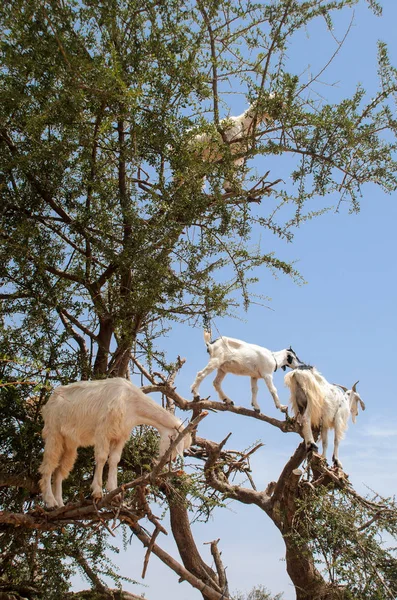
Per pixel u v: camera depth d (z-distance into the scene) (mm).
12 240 9883
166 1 10391
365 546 10102
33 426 9297
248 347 11672
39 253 10172
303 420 11297
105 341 10469
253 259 10008
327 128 10008
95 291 10367
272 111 10289
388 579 10102
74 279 10297
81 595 9867
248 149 10523
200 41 10570
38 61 9680
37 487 9414
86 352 10555
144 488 7371
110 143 10023
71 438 8344
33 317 9711
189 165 9922
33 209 10523
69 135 9773
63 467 8500
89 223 10039
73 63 9367
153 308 9930
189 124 10062
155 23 10242
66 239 10500
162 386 11641
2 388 9234
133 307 9922
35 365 8109
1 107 9883
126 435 8289
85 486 9898
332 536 10164
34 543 8602
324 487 10508
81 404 8328
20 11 9672
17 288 10195
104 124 9047
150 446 10680
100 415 8203
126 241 9891
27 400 10047
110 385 8398
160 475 7383
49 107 9422
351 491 10711
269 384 11539
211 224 10047
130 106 9477
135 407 8375
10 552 9125
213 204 10297
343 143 10086
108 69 9234
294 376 11500
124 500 7973
